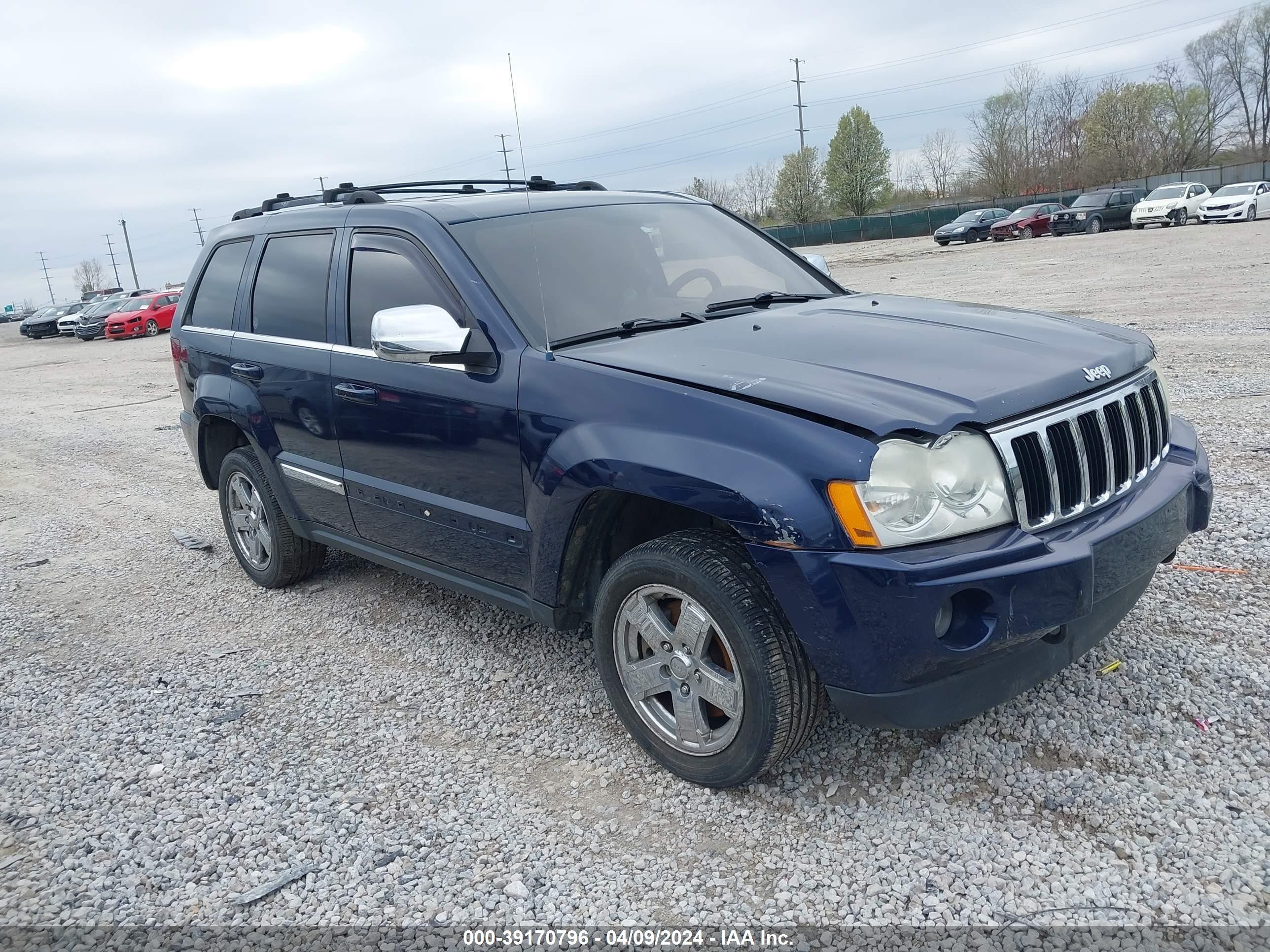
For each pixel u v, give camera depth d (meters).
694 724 2.80
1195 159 65.00
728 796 2.82
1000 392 2.52
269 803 3.00
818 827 2.64
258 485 4.73
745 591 2.56
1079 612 2.43
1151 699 3.04
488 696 3.62
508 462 3.16
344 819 2.88
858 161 68.31
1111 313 11.66
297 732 3.46
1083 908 2.23
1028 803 2.63
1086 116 66.00
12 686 4.05
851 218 53.44
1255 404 6.59
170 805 3.03
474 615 4.43
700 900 2.41
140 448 9.95
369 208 3.94
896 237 52.59
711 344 3.01
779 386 2.57
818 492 2.36
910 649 2.32
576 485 2.87
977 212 36.62
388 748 3.29
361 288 3.85
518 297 3.31
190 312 5.16
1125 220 32.31
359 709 3.60
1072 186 66.69
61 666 4.24
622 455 2.71
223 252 4.98
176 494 7.60
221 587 5.18
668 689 2.86
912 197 77.25
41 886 2.67
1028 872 2.37
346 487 4.01
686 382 2.71
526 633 4.17
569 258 3.55
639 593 2.87
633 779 2.97
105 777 3.23
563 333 3.24
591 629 3.64
